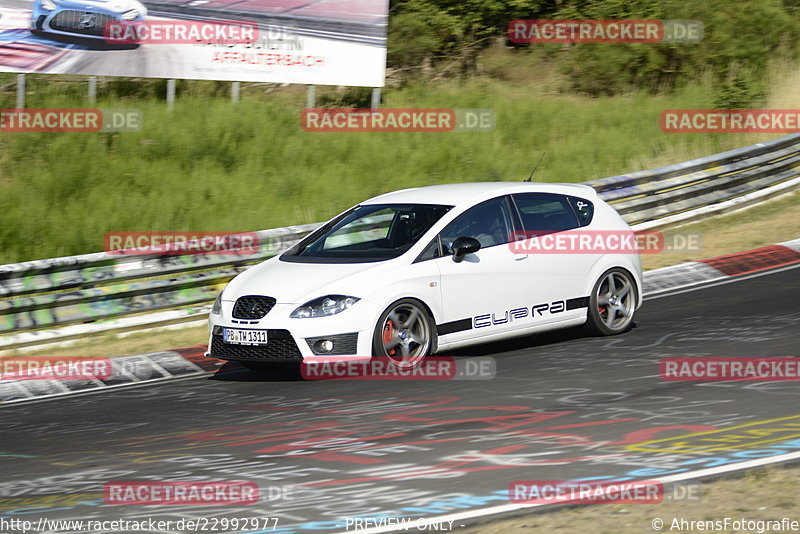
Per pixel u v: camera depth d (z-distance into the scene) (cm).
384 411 2491
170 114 6619
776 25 9006
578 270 3231
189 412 2678
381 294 2872
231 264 4384
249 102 7012
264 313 2892
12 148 5994
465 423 2319
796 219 5300
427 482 1884
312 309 2845
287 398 2733
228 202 5625
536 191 3281
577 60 8675
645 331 3312
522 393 2580
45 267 3884
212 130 6425
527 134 7006
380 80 6831
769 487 1694
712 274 4316
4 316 3812
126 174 5859
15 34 6006
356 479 1938
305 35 6644
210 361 3416
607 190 5194
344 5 6719
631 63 8500
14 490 2042
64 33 6119
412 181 6056
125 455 2272
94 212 5359
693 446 2002
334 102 7375
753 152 5897
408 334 2928
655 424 2197
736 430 2103
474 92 7994
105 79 7100
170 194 5656
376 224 3166
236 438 2344
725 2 9044
